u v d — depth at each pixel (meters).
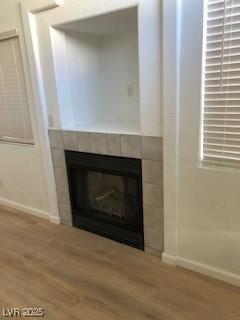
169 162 1.94
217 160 1.79
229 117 1.68
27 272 2.18
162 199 2.10
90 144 2.38
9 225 2.93
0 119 3.05
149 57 1.83
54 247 2.50
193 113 1.77
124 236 2.47
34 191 3.04
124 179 2.40
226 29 1.55
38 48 2.42
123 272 2.13
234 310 1.75
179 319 1.70
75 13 2.09
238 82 1.60
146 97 1.93
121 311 1.78
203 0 1.56
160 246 2.25
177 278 2.04
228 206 1.81
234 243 1.86
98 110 2.92
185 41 1.67
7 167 3.22
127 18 2.07
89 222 2.69
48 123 2.62
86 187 2.73
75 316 1.75
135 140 2.09
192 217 1.98
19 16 2.43
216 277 2.00
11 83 2.77
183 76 1.74
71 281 2.06
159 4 1.70
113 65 2.76
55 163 2.71
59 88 2.46
